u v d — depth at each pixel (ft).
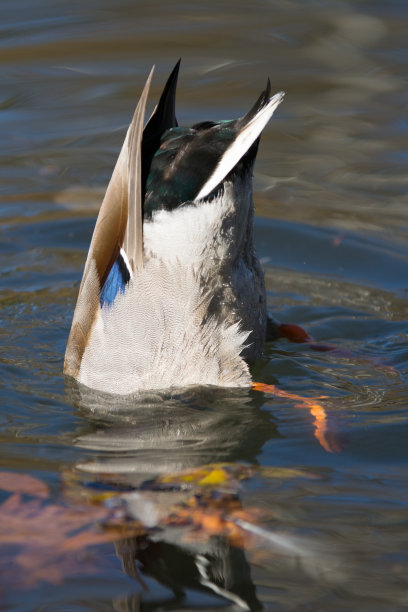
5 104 59.62
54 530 22.68
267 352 34.55
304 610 19.72
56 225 46.37
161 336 29.07
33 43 66.33
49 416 29.55
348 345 35.55
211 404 29.91
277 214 47.24
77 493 24.39
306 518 23.03
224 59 64.34
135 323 29.25
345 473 25.44
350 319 37.86
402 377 32.53
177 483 24.99
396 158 53.57
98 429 28.71
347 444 27.22
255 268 31.27
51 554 21.75
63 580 20.85
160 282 28.60
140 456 26.73
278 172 52.13
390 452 26.66
